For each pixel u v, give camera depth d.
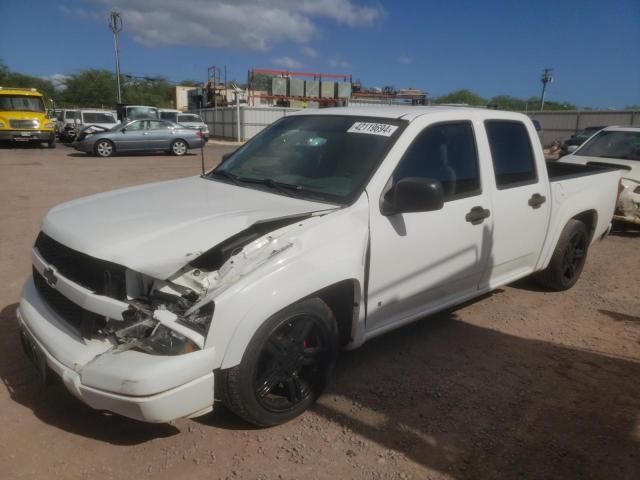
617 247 7.40
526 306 4.96
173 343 2.46
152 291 2.61
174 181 3.95
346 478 2.64
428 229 3.52
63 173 13.70
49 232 2.98
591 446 2.97
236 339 2.57
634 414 3.28
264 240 2.77
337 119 3.89
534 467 2.78
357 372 3.64
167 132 20.14
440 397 3.38
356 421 3.09
